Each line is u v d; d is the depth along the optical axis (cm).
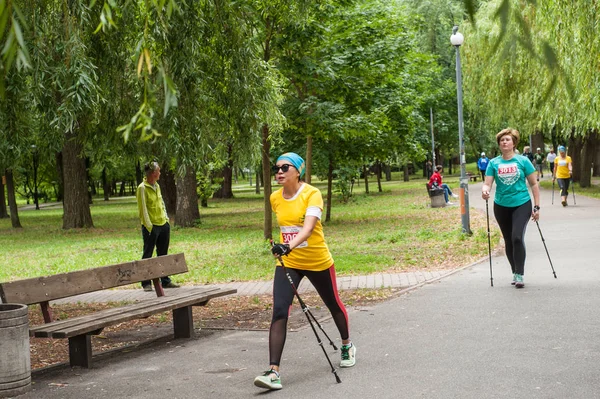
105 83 909
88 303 1112
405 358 618
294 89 2152
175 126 859
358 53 2038
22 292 635
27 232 2998
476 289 967
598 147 5072
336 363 619
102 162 1136
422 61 2895
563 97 1220
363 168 4709
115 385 583
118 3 723
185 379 593
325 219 2748
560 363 572
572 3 1302
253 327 823
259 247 1798
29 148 978
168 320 927
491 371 559
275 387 540
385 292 1010
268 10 1664
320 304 953
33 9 755
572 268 1095
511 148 956
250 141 1091
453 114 5238
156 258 834
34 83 752
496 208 978
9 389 560
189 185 2794
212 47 990
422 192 4559
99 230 2895
